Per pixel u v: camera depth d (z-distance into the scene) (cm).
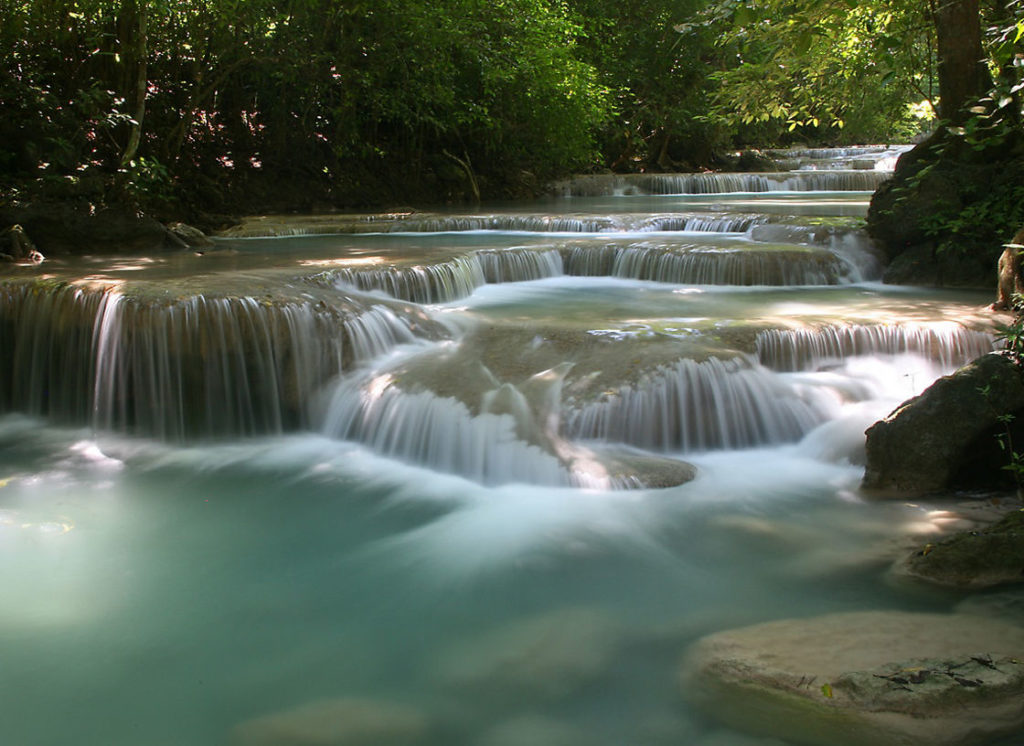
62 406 806
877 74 1199
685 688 388
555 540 543
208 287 803
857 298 938
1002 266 833
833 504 581
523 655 424
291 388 760
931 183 1041
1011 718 340
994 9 1091
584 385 677
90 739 371
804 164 3084
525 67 2039
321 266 995
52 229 1183
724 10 925
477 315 890
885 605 453
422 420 679
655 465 622
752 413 680
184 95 1717
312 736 370
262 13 1614
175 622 464
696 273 1071
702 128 2961
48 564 527
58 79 1494
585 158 2386
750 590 477
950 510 559
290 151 1938
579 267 1173
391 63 1886
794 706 357
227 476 670
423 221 1529
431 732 371
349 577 509
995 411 577
